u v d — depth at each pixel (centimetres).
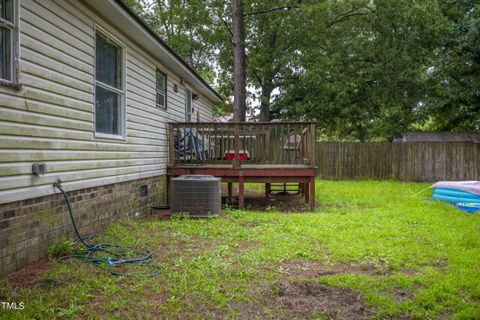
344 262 417
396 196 988
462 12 1689
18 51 370
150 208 761
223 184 1370
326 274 378
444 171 1455
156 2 2431
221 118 2623
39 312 276
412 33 1683
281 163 841
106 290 323
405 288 342
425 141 1599
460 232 552
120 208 621
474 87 1569
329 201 923
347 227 589
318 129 2384
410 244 487
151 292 325
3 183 348
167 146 882
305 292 331
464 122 1855
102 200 557
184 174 821
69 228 464
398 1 1666
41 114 408
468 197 819
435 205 817
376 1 1717
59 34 446
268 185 1042
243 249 464
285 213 740
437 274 373
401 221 637
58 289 321
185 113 1057
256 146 859
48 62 423
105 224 566
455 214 712
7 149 354
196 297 315
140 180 713
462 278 360
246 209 815
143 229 570
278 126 862
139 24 604
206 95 1368
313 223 617
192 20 2044
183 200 677
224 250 452
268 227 588
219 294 320
